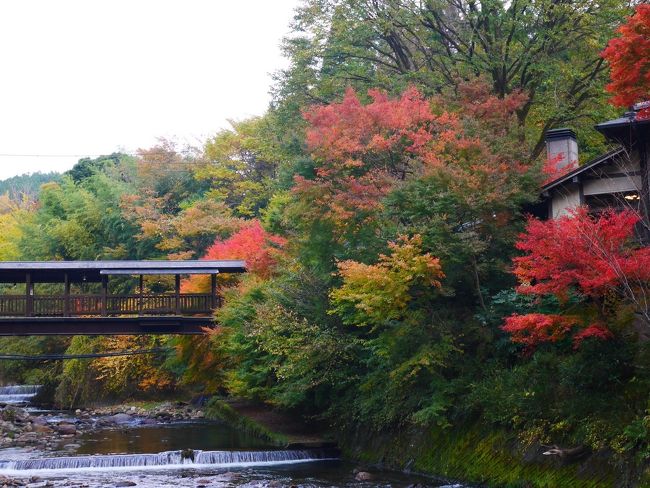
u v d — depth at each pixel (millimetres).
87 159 93188
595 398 20078
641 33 20281
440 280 25594
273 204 39094
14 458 29719
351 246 28953
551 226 20594
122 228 68438
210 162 72375
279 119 46375
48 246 70938
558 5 37375
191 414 46125
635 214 21500
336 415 31781
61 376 55938
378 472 25969
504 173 25672
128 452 31391
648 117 23344
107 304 44438
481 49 41438
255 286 35750
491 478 21719
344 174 30047
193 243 63812
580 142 39781
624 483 17859
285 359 32062
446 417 24734
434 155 26641
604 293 20047
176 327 41594
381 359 26828
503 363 24422
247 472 27219
